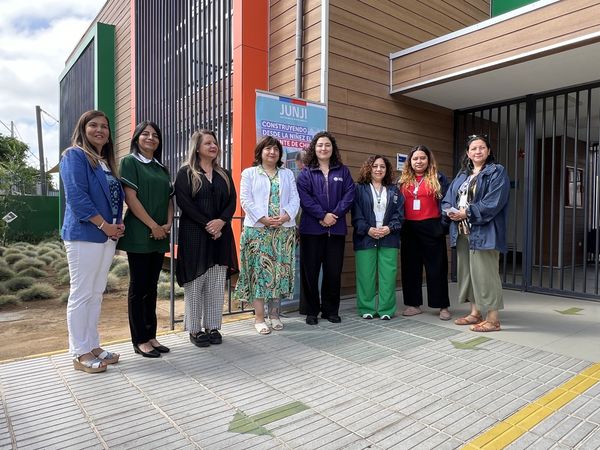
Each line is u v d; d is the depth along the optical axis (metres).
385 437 2.15
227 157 5.84
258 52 5.53
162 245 3.24
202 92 6.55
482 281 3.86
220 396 2.60
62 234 2.87
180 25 7.18
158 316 4.74
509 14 4.46
